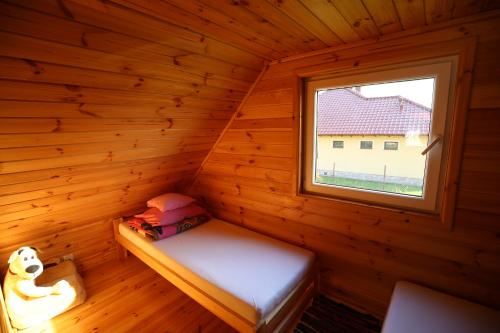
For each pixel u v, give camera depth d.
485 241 1.34
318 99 1.89
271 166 2.18
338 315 1.79
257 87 2.12
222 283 1.56
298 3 1.08
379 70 1.57
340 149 1.84
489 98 1.24
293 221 2.11
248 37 1.45
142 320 1.89
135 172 2.30
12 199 1.73
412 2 1.09
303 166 2.03
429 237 1.51
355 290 1.85
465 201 1.37
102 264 2.63
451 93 1.37
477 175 1.32
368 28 1.37
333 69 1.68
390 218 1.63
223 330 1.80
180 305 2.05
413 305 1.37
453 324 1.23
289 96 1.93
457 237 1.42
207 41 1.43
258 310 1.36
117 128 1.72
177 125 2.04
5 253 2.06
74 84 1.28
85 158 1.80
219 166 2.62
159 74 1.50
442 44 1.31
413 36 1.38
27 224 2.03
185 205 2.57
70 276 2.16
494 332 1.18
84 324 1.84
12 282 1.89
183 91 1.74
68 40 1.08
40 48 1.05
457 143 1.33
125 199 2.55
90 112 1.49
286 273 1.67
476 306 1.36
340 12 1.17
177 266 1.83
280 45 1.60
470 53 1.24
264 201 2.30
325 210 1.91
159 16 1.14
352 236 1.81
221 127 2.41
